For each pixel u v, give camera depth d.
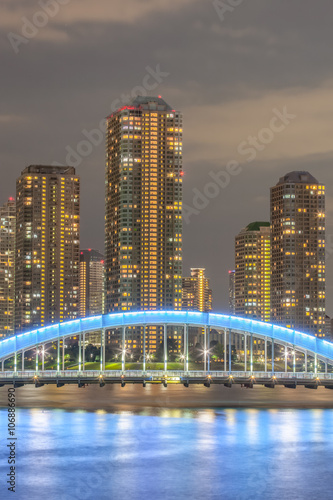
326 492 167.88
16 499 162.12
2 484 172.50
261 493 166.88
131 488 170.00
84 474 181.38
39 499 162.12
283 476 180.12
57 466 188.62
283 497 164.25
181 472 183.38
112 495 164.62
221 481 175.75
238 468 187.25
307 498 163.75
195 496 164.38
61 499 162.00
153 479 177.38
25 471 183.62
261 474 181.75
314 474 181.88
